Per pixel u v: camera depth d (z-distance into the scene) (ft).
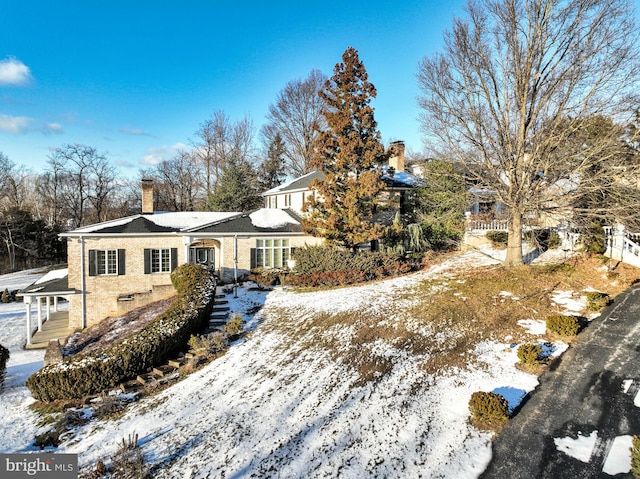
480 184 74.64
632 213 60.95
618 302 54.13
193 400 43.16
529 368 40.68
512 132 68.74
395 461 29.96
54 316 95.04
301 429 35.29
